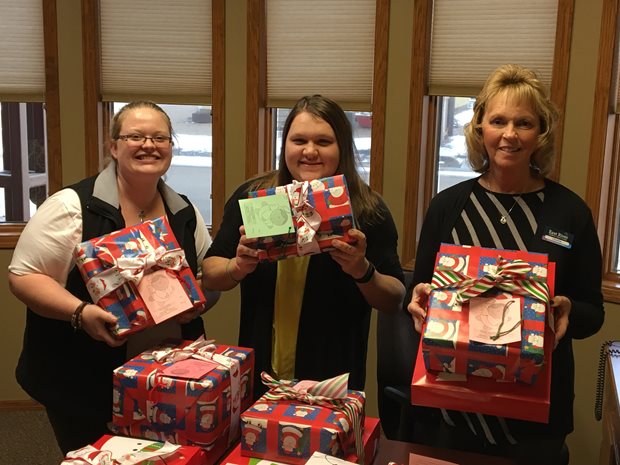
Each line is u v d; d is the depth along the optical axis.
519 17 2.83
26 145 3.50
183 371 1.47
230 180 3.32
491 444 1.74
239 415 1.57
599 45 2.64
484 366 1.42
